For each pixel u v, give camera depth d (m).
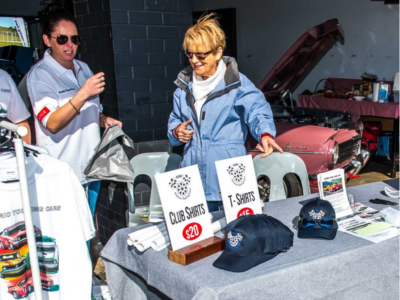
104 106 4.29
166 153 3.70
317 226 2.36
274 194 3.98
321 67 9.12
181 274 1.99
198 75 2.89
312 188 4.99
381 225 2.47
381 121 7.78
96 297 2.78
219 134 2.89
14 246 2.13
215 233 2.37
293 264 2.02
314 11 9.02
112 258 2.46
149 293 2.38
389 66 8.02
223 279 1.91
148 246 2.19
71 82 3.17
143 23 4.10
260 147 2.72
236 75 2.85
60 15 3.01
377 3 8.00
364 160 5.57
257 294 1.91
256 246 2.05
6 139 2.06
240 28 10.65
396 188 3.16
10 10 11.89
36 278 1.89
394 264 2.30
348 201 2.75
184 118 3.02
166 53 4.26
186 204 2.21
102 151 3.17
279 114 6.15
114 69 4.04
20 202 2.12
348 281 2.17
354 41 8.49
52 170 2.17
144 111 4.23
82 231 2.24
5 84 2.64
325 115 6.09
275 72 5.87
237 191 2.42
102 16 4.06
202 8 11.46
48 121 2.96
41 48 11.91
